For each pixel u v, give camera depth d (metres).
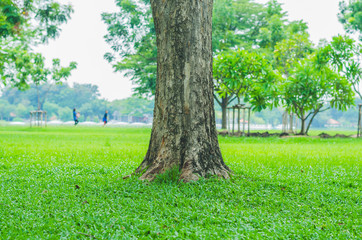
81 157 9.52
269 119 135.38
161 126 5.99
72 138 19.27
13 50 28.95
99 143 15.57
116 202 4.41
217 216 3.93
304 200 4.77
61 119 126.00
